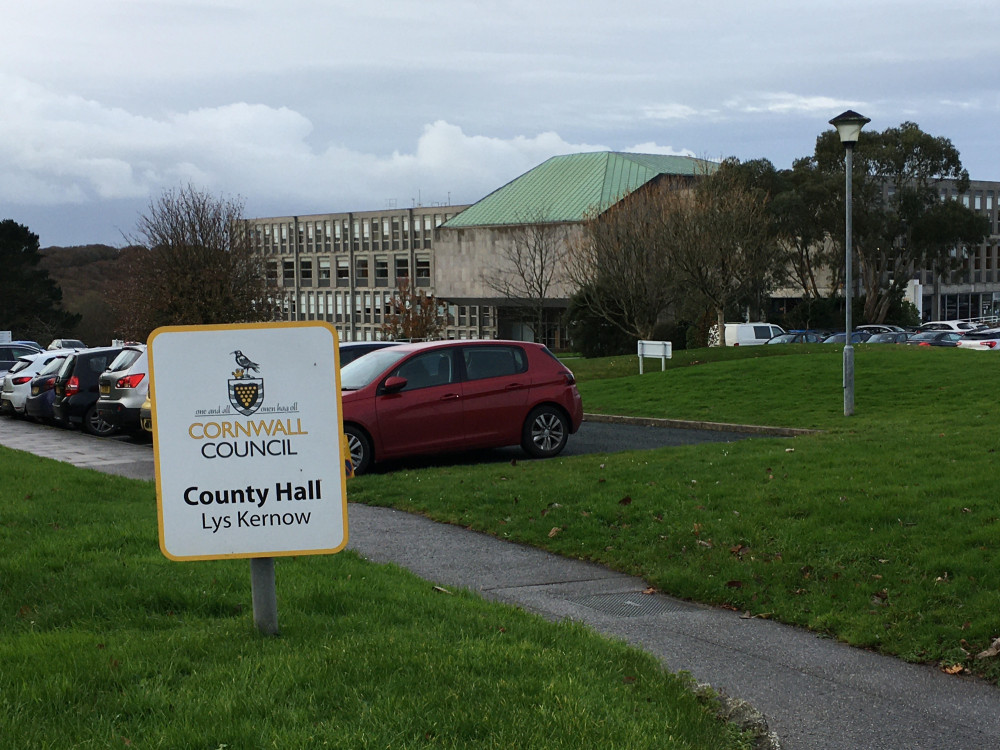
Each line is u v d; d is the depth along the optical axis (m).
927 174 65.88
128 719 4.18
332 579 6.85
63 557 7.05
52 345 51.31
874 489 9.36
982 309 98.31
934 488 9.21
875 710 5.24
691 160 81.38
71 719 4.11
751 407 19.44
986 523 8.05
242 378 5.00
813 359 24.48
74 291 105.88
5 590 6.24
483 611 6.39
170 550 5.00
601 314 42.16
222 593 6.24
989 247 98.19
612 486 10.61
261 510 5.04
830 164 65.69
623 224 42.25
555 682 4.70
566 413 14.41
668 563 8.17
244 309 51.59
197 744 3.90
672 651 6.22
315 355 5.03
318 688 4.50
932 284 92.00
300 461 5.04
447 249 79.75
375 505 11.00
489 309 82.38
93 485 11.04
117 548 7.50
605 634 6.48
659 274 40.88
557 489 10.64
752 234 46.91
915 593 6.91
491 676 4.80
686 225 41.56
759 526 8.69
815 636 6.59
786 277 68.12
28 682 4.48
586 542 8.89
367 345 16.73
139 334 51.94
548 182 78.06
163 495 4.99
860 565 7.54
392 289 104.94
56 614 5.77
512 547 9.07
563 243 65.50
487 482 11.43
